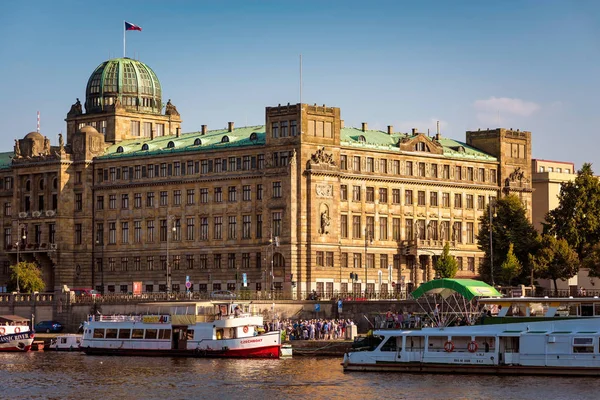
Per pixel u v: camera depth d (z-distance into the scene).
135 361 192.38
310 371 174.50
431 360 169.12
